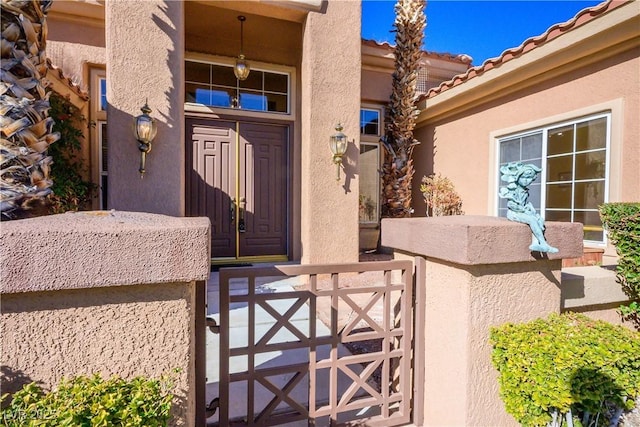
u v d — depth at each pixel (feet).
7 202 5.62
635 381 6.30
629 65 15.37
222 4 19.38
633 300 9.65
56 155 18.99
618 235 9.77
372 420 8.23
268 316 14.97
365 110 30.91
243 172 24.73
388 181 28.22
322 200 20.81
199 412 6.61
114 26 16.55
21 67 5.75
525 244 7.14
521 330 7.10
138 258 4.77
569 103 18.01
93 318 4.84
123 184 16.87
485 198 23.41
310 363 7.70
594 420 6.50
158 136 17.39
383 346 8.30
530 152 20.39
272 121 25.26
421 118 28.81
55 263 4.42
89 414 4.14
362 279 20.52
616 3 14.67
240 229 24.62
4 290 4.24
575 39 16.53
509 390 6.57
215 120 24.06
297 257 25.50
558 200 18.79
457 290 7.34
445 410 7.66
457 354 7.32
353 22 21.25
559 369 6.11
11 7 5.53
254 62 25.16
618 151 15.76
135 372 5.04
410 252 8.62
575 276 9.23
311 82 20.33
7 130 5.57
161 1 17.30
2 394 4.49
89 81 22.16
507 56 20.03
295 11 20.11
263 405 9.24
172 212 17.71
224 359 7.01
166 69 17.48
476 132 24.20
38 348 4.63
